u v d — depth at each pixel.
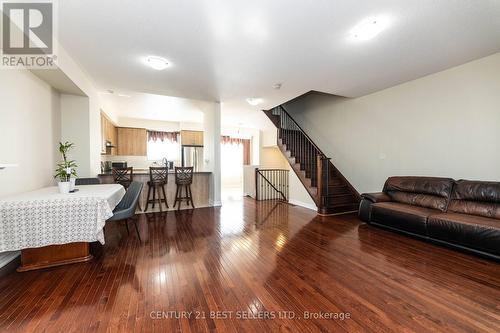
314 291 1.88
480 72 3.07
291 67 3.21
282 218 4.31
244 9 1.97
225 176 9.26
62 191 2.54
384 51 2.77
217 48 2.66
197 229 3.59
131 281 2.02
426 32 2.36
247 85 3.96
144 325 1.48
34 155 2.91
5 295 1.79
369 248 2.82
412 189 3.58
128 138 6.89
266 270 2.24
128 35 2.38
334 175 5.50
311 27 2.24
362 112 4.82
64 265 2.32
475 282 2.01
